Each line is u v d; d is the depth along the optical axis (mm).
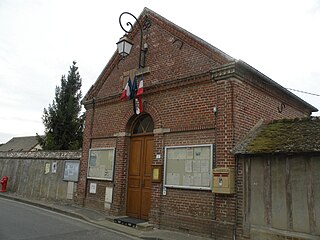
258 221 7453
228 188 7781
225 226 7855
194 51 9812
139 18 12023
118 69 12594
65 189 13938
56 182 14570
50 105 25188
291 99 11195
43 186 15297
